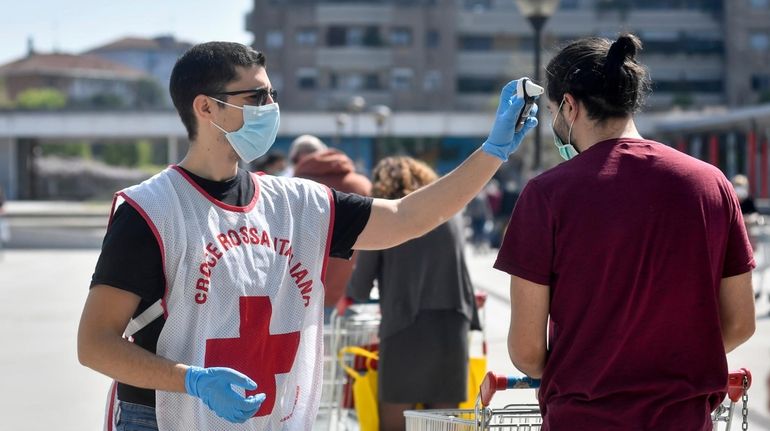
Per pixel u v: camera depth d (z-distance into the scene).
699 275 4.16
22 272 31.72
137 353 4.11
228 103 4.42
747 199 21.08
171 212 4.27
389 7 119.44
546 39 118.62
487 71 120.75
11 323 19.17
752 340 15.52
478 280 26.70
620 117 4.40
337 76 120.38
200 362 4.24
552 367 4.30
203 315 4.27
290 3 120.00
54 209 72.38
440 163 84.81
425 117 83.19
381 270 8.27
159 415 4.29
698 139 70.19
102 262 4.20
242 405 3.97
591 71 4.38
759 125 57.53
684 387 4.13
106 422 4.48
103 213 64.81
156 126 82.75
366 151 83.69
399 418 8.28
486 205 44.91
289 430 4.46
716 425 4.86
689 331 4.17
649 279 4.12
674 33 121.12
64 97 167.12
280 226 4.51
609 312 4.15
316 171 10.30
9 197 85.81
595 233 4.15
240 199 4.46
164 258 4.23
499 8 120.25
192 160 4.49
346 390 9.23
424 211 4.71
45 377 13.73
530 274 4.27
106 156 135.25
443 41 119.62
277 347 4.43
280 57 120.56
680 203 4.14
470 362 8.58
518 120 4.71
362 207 4.70
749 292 4.39
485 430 4.84
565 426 4.20
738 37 119.25
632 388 4.11
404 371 8.05
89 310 4.18
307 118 80.75
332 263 9.94
